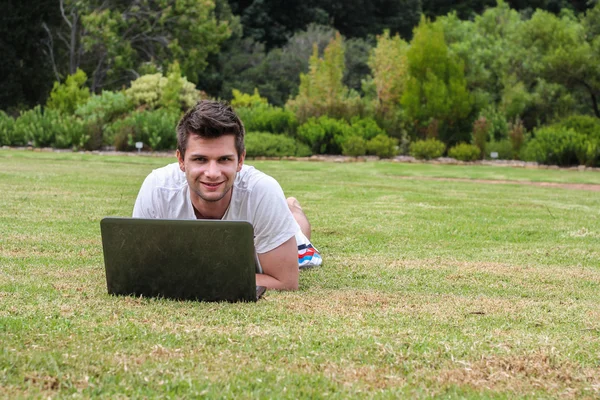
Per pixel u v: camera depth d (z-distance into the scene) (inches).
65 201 314.3
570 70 824.9
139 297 132.2
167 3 1384.1
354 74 1537.9
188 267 131.5
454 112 856.3
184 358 93.0
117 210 290.5
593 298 152.3
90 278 152.6
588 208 356.2
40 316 112.3
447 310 129.2
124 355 92.8
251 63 1598.2
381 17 1868.8
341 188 429.1
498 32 1301.7
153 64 1332.4
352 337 106.2
